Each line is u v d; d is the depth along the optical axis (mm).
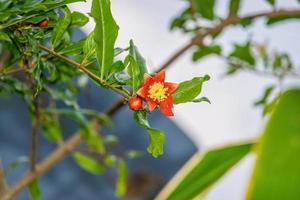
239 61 1718
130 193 3588
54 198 3678
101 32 874
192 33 1736
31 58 1017
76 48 934
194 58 1712
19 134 3756
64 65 1070
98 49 883
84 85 1496
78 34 2295
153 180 3742
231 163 848
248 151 848
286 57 1659
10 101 3773
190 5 1642
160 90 873
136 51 918
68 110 1345
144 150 3963
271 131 705
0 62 1167
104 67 891
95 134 1479
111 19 869
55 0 902
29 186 1375
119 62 895
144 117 873
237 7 1601
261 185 698
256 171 701
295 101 707
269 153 702
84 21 944
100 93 3719
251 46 1685
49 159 1441
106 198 3816
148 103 872
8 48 1040
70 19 926
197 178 854
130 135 3932
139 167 3803
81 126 1434
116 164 1620
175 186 855
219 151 857
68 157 3871
